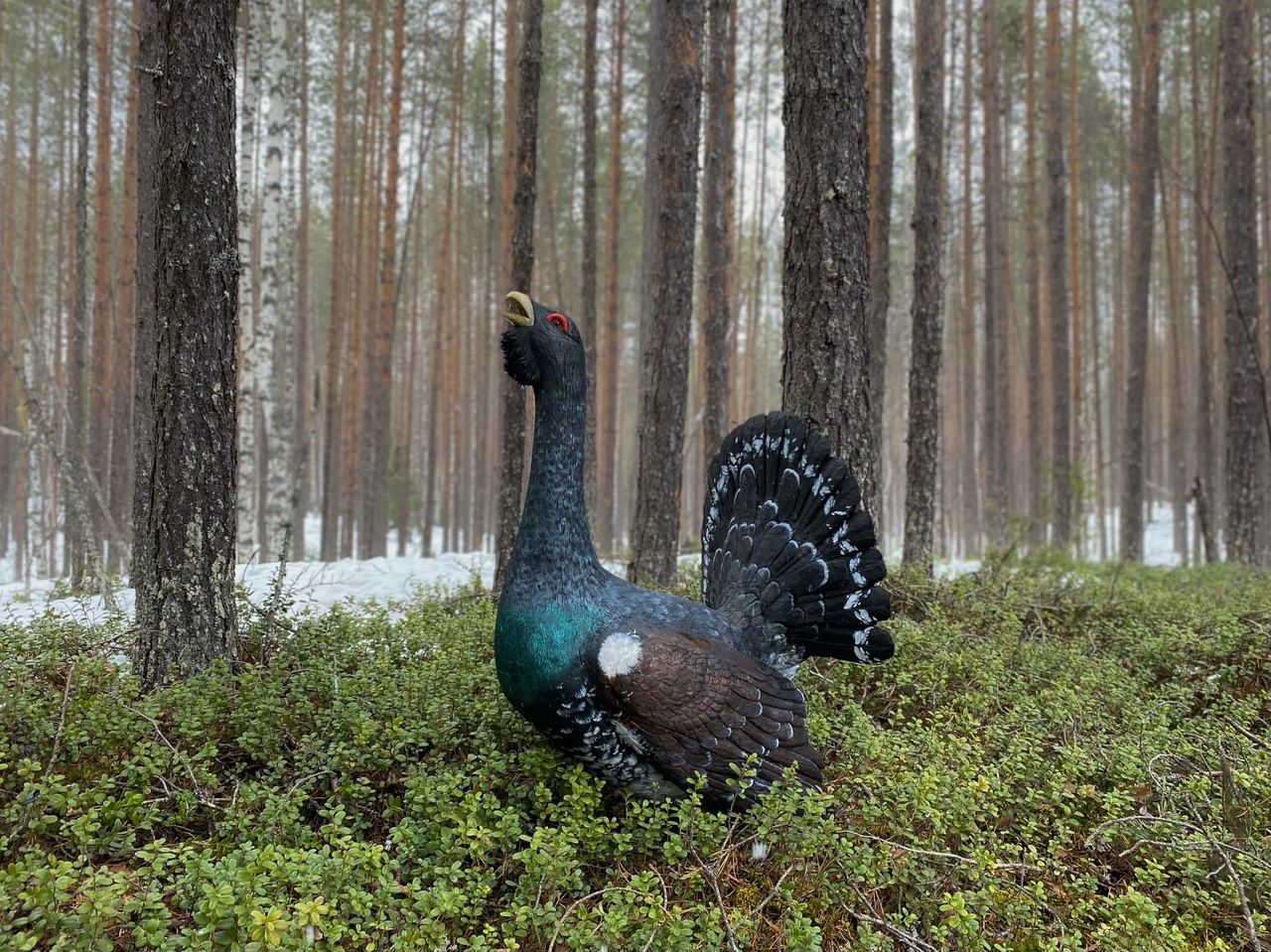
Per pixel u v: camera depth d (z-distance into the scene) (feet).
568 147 101.40
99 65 53.62
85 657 15.06
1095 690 16.25
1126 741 13.93
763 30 91.81
